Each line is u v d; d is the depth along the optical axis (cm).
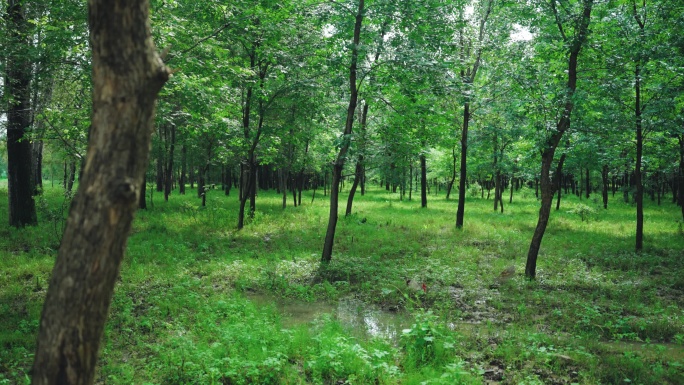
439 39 1170
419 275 1144
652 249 1487
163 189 4197
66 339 255
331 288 1016
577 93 1060
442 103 1455
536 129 1126
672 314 868
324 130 2239
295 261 1270
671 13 1250
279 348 644
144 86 269
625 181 4331
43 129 1293
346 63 1231
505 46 1369
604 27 1280
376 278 1103
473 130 2306
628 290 1020
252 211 2030
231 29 1306
